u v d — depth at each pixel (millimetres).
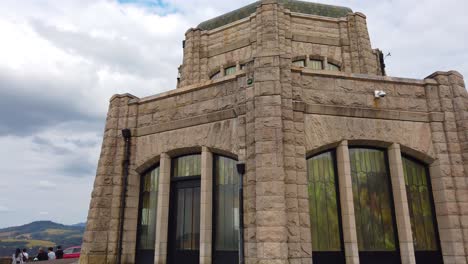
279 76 11016
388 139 11906
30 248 119938
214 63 19797
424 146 12211
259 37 18203
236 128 11672
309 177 11391
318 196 11281
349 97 11922
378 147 12250
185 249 12500
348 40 19156
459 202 11648
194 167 13016
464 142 12195
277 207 9695
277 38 17875
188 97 13156
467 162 11984
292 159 10461
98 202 13273
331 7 21031
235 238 11586
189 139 12656
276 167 10023
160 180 12953
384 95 12062
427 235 11867
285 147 10500
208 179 12023
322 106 11477
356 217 11500
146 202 13695
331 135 11406
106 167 13742
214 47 20156
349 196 11016
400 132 12117
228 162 12305
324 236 10961
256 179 10156
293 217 9945
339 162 11477
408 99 12531
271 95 10734
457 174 11945
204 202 11781
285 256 9344
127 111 14352
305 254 9930
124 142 13938
